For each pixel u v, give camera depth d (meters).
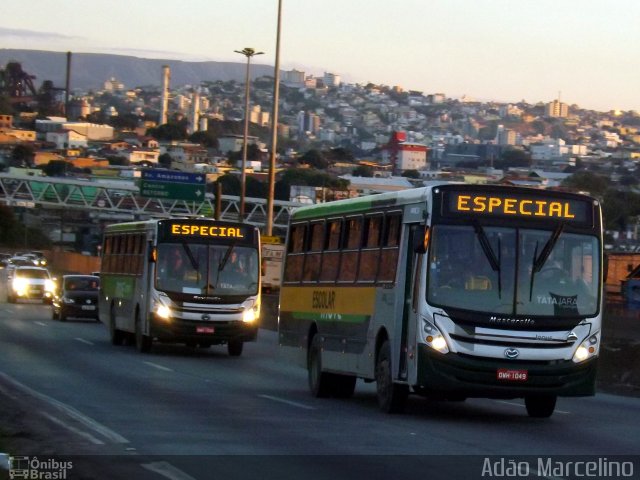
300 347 39.59
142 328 56.56
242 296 56.47
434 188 30.23
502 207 30.34
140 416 29.77
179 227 56.47
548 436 27.39
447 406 35.41
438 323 29.59
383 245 33.06
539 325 29.73
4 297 128.25
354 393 39.91
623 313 77.19
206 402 34.09
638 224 172.38
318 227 39.16
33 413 29.91
